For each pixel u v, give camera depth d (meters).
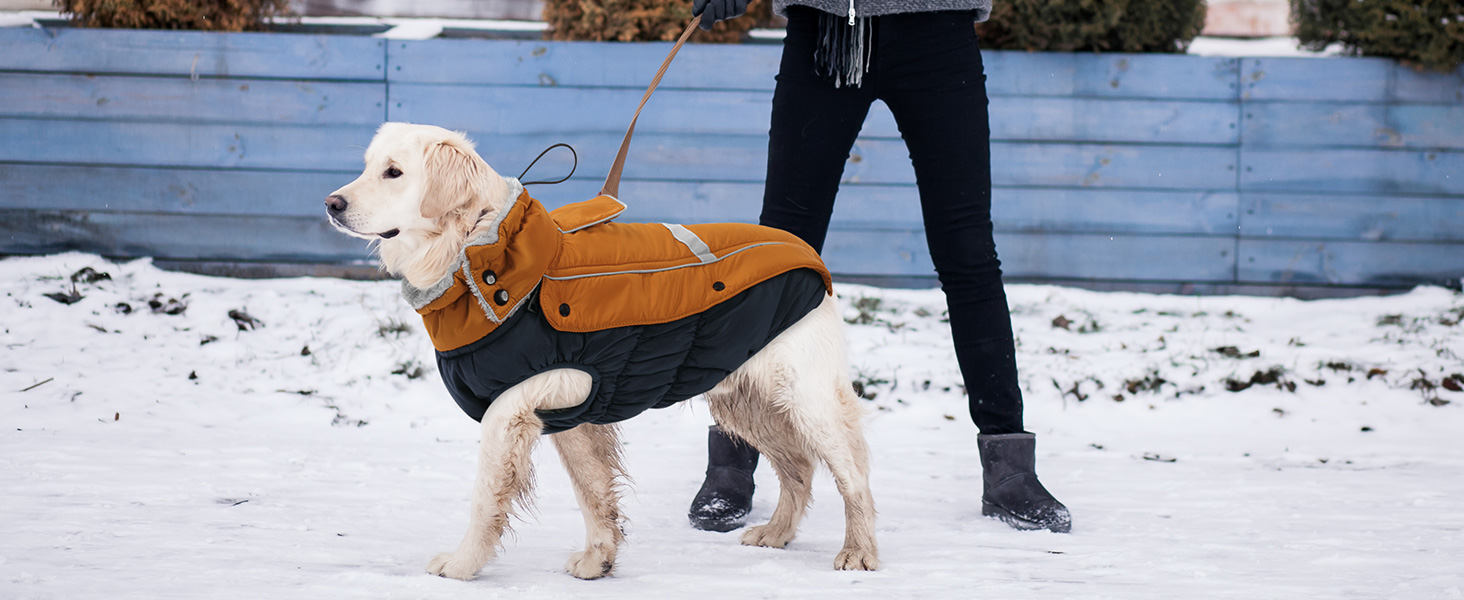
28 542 2.20
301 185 6.39
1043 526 2.75
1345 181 6.56
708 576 2.22
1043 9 6.31
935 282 6.57
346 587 1.98
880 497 3.22
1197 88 6.50
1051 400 4.77
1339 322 5.96
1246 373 4.98
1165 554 2.44
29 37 6.21
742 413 2.58
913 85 2.94
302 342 5.12
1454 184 6.57
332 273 6.43
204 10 6.36
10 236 6.29
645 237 2.30
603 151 6.50
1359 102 6.52
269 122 6.35
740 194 6.53
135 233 6.35
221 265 6.39
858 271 6.57
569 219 2.28
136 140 6.30
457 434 4.07
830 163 3.03
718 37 6.71
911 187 6.51
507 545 2.52
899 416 4.56
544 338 2.11
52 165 6.29
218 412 4.20
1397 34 6.37
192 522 2.48
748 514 2.92
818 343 2.43
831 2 2.90
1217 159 6.55
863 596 2.03
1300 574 2.21
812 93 3.00
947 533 2.73
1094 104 6.50
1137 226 6.57
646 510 2.99
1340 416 4.53
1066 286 6.64
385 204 2.12
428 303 2.14
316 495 2.91
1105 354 5.31
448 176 2.11
